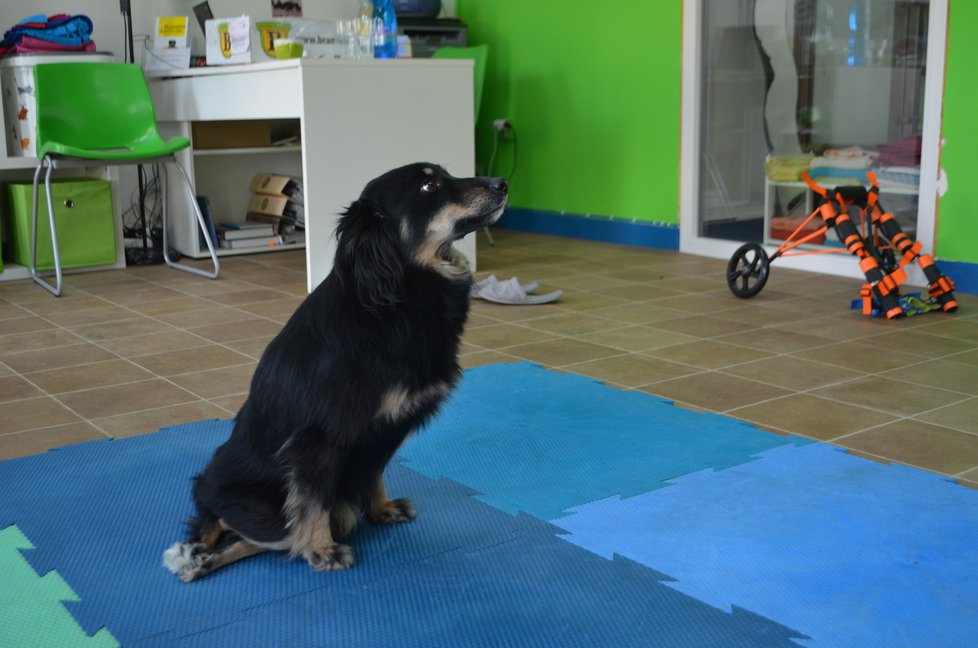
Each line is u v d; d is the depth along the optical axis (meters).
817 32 4.89
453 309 1.91
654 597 1.77
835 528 2.04
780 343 3.60
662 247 5.88
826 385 3.06
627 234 6.09
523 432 2.69
